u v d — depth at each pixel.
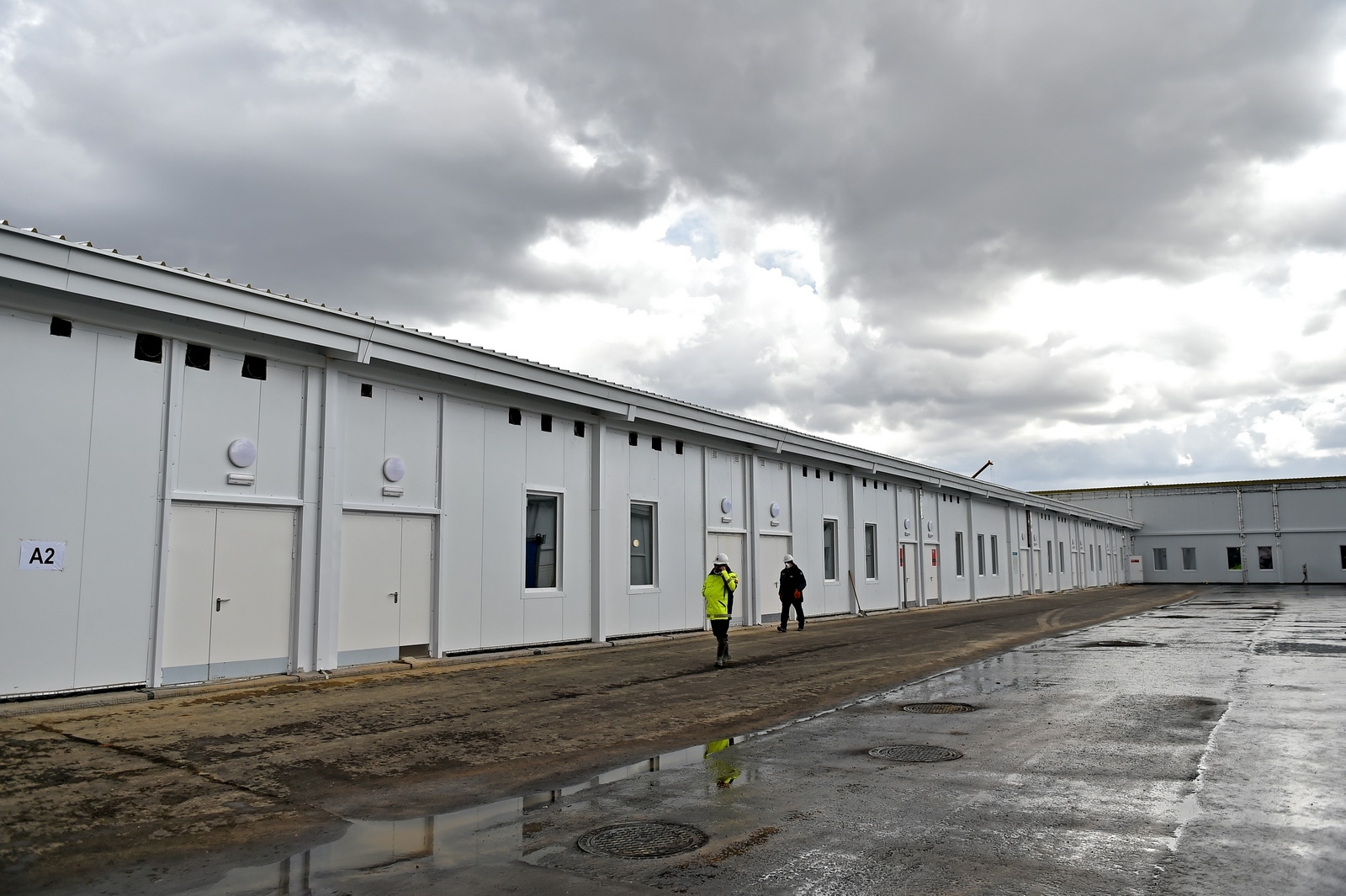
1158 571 68.38
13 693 10.09
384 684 12.67
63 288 10.26
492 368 15.73
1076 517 57.84
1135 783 6.83
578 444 18.53
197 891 4.81
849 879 4.86
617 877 4.94
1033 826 5.78
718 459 23.28
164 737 8.79
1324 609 29.62
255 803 6.51
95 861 5.27
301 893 4.76
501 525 16.47
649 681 13.02
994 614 29.56
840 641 19.56
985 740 8.58
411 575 14.79
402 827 5.96
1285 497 63.81
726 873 4.98
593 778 7.27
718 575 14.99
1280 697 10.85
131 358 11.35
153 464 11.47
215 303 11.64
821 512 28.39
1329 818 5.89
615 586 19.17
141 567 11.27
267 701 11.05
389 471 14.42
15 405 10.27
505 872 5.05
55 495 10.54
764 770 7.46
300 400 13.30
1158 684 12.12
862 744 8.48
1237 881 4.78
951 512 39.28
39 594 10.34
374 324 13.61
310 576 13.17
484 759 7.99
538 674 13.85
